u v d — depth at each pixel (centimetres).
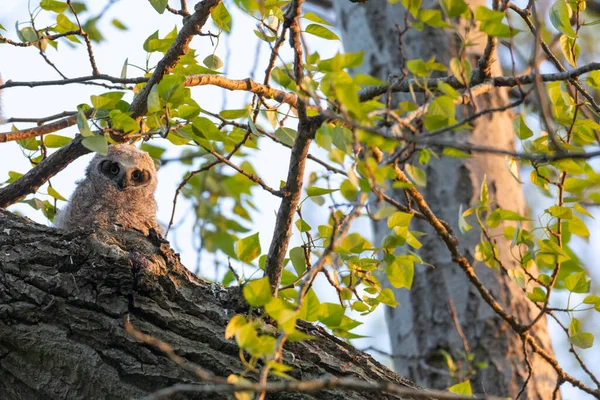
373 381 698
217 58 817
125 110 783
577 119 768
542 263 952
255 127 741
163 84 690
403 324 1178
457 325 1070
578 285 738
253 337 499
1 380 643
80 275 653
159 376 641
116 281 656
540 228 814
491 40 719
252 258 680
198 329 668
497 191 1158
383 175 559
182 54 772
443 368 1127
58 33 849
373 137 554
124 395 636
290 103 792
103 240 677
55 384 639
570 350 730
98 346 644
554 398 752
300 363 684
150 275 666
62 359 638
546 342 1127
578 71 711
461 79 600
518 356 1108
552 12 731
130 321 653
